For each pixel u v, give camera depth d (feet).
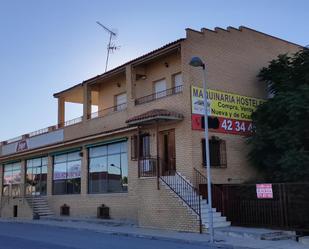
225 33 79.66
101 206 89.04
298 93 71.26
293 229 57.11
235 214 64.44
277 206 59.52
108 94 96.68
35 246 51.03
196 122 71.82
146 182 71.00
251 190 62.90
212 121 72.28
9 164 131.44
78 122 99.09
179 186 68.64
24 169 122.01
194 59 55.01
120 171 85.51
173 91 78.79
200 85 73.72
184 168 71.20
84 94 97.96
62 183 104.22
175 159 73.56
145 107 80.07
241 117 78.64
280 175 69.31
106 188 89.10
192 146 70.64
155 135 77.05
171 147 75.15
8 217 112.47
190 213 62.95
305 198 56.95
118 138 85.66
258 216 61.62
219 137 74.69
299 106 68.44
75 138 96.27
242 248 48.88
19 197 110.32
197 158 70.95
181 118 72.02
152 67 84.48
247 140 75.92
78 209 96.27
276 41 88.74
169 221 66.03
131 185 81.46
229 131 76.33
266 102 77.51
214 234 58.34
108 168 89.10
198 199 65.16
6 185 131.75
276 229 59.00
